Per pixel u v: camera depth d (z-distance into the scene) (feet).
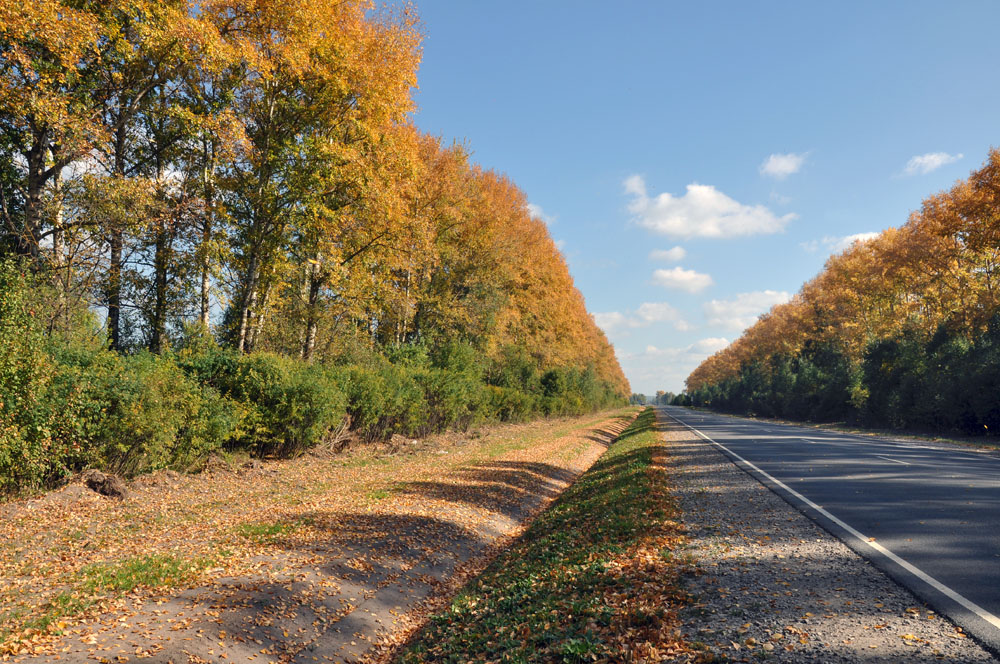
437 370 84.74
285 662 16.80
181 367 46.26
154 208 51.93
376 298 82.33
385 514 32.53
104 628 16.26
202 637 16.44
